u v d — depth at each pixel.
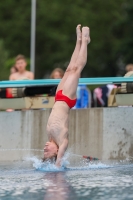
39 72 102.31
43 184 21.95
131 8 93.12
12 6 102.44
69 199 19.03
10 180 23.05
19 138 30.98
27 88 31.66
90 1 106.94
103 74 105.19
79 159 30.03
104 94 36.88
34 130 30.89
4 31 100.44
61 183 22.08
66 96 26.69
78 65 27.31
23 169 26.44
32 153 30.88
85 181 22.45
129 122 31.00
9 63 74.00
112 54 98.56
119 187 21.05
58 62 101.31
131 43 89.00
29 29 100.00
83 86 36.50
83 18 102.50
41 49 101.62
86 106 36.47
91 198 19.14
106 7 106.44
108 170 25.67
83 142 30.91
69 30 102.12
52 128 26.14
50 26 101.62
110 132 30.94
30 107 31.64
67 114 26.56
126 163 28.58
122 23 96.56
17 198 19.41
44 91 31.70
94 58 103.19
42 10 100.94
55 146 26.16
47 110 30.81
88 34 28.05
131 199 18.95
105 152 30.89
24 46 99.88
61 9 101.94
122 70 104.62
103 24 104.94
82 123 30.94
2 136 31.02
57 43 101.06
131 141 30.98
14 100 31.69
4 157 30.95
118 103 31.22
